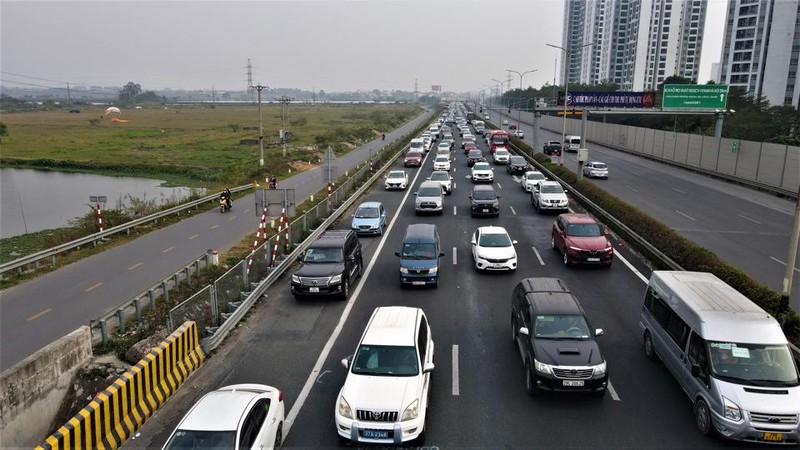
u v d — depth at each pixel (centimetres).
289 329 1673
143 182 5450
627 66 16125
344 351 1511
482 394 1271
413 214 3391
